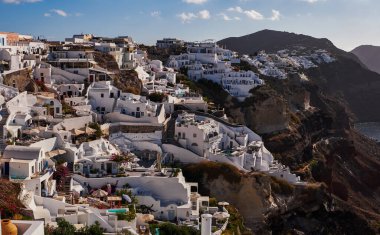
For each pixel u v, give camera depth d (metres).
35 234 37.84
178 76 153.38
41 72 109.62
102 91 108.44
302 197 102.19
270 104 149.50
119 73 123.81
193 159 98.38
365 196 175.38
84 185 76.94
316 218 103.88
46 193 67.31
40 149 72.56
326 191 108.44
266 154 114.56
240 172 96.06
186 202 77.56
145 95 121.50
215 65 171.00
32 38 151.62
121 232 57.62
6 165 68.44
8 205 55.09
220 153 103.06
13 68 103.81
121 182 78.19
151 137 100.38
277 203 97.69
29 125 87.31
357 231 109.25
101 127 97.44
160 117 106.75
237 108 147.00
